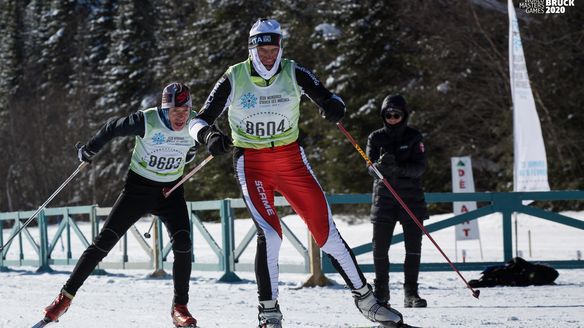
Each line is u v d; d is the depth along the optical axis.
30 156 69.56
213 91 7.10
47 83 78.19
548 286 12.71
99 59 75.44
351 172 41.09
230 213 15.38
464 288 12.80
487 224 30.19
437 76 41.69
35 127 70.44
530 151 21.86
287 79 7.08
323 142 42.91
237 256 15.20
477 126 41.88
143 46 65.50
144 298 12.53
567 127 38.75
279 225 7.13
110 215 8.45
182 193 8.80
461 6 42.25
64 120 69.75
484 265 14.46
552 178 38.47
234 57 51.19
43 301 12.19
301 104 43.53
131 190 8.48
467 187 19.11
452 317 9.06
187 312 8.66
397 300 11.36
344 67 42.16
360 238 27.27
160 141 8.35
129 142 62.12
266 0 50.88
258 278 7.11
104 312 10.43
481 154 42.09
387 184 8.30
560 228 27.53
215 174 48.97
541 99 39.16
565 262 14.79
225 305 11.26
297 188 7.20
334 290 13.09
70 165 67.19
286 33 47.12
